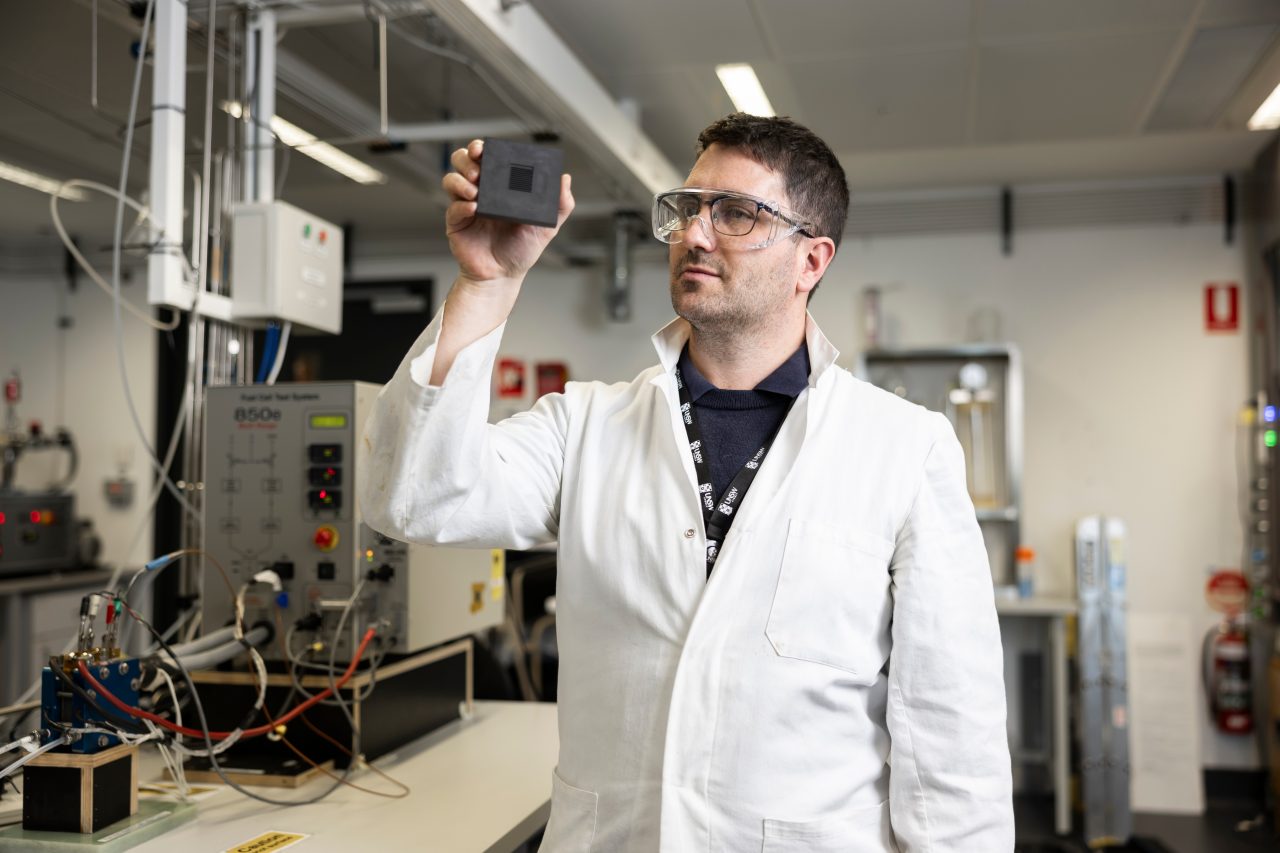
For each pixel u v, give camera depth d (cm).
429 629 218
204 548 208
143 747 213
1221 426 493
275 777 185
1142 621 487
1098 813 430
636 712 122
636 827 120
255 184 260
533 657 360
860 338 531
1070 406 509
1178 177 500
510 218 110
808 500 125
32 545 515
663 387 134
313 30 332
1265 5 310
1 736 213
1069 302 511
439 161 449
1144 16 318
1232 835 433
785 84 379
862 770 123
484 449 124
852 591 122
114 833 153
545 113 321
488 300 117
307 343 600
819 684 119
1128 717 436
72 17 304
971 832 120
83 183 223
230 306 244
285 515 204
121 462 593
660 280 559
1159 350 502
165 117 225
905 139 438
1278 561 452
